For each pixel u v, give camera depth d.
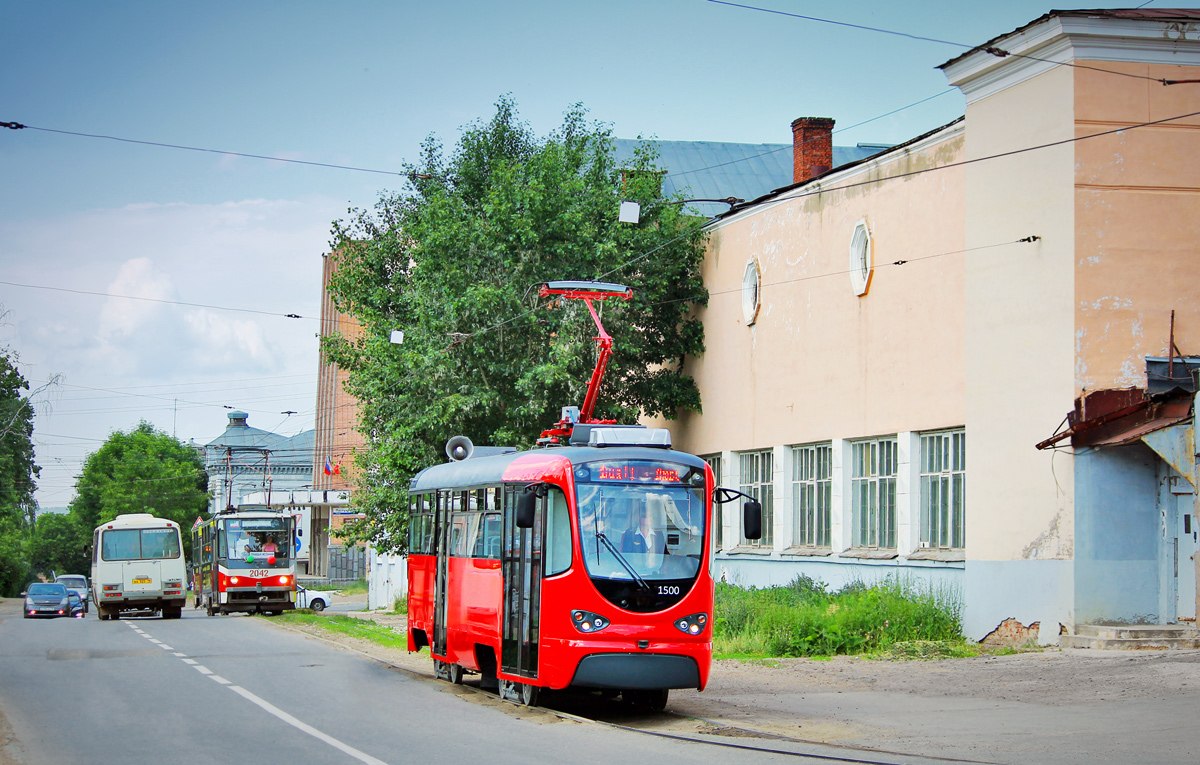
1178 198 22.78
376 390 37.84
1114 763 12.15
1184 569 21.66
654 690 16.84
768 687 19.50
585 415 27.41
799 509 31.95
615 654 15.97
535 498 17.02
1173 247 22.70
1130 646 21.06
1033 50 23.23
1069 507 22.02
